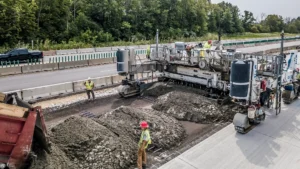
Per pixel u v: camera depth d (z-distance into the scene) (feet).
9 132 21.56
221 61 45.11
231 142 31.89
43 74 71.92
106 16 174.09
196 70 50.21
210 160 27.76
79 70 78.95
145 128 25.85
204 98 44.42
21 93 45.68
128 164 26.45
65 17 159.53
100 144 26.73
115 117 35.47
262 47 155.63
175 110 41.42
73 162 24.93
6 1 126.93
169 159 27.96
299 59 84.38
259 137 33.27
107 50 135.13
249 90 33.58
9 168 21.77
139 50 116.47
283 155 28.99
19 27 131.34
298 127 36.42
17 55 87.66
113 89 57.62
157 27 204.03
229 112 41.78
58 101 47.70
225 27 281.74
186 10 233.55
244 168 26.35
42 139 23.79
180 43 56.95
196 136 33.99
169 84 55.36
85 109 44.06
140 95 52.65
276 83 40.40
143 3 204.54
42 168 22.09
